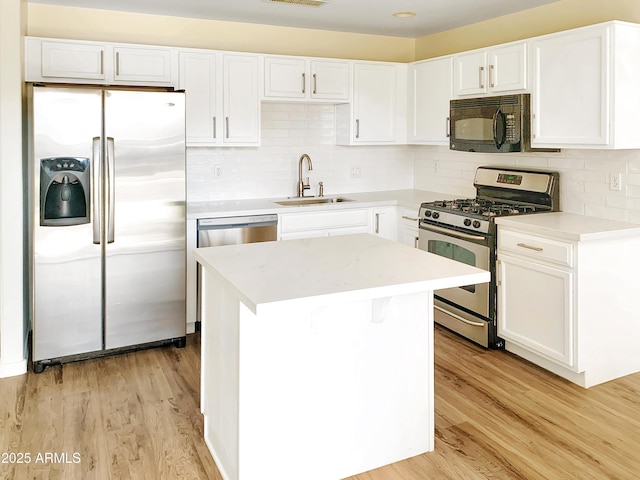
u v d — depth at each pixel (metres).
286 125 4.72
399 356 2.33
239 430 2.02
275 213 4.12
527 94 3.48
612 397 2.95
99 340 3.43
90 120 3.22
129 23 4.01
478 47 4.39
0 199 3.15
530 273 3.26
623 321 3.16
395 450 2.36
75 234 3.26
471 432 2.59
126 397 2.95
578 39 3.09
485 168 4.30
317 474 2.21
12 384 3.10
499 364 3.40
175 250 3.59
